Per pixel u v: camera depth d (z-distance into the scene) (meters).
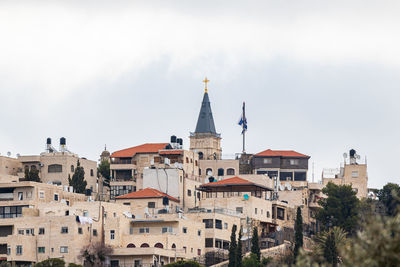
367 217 76.56
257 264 194.12
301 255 82.19
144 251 198.88
